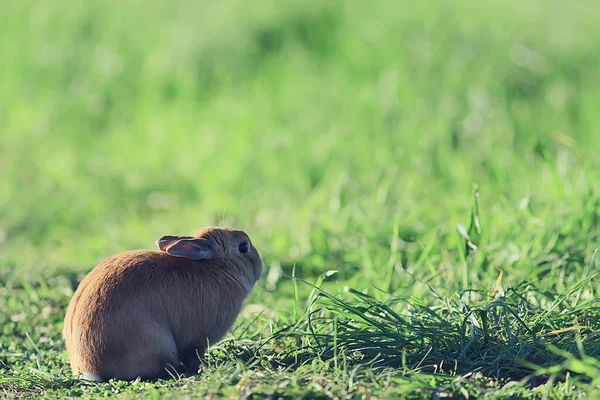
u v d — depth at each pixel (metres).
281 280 14.99
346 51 27.75
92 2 33.44
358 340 10.39
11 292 14.41
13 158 23.97
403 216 16.67
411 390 8.69
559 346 10.08
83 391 9.58
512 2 32.34
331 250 15.80
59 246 18.83
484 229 14.23
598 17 30.75
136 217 19.91
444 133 21.98
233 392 8.67
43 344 12.21
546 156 16.52
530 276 12.87
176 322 10.26
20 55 29.88
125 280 10.10
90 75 28.69
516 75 25.48
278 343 11.07
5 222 20.42
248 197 20.86
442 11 30.39
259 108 25.23
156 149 24.11
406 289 12.91
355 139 22.36
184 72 27.83
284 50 28.33
